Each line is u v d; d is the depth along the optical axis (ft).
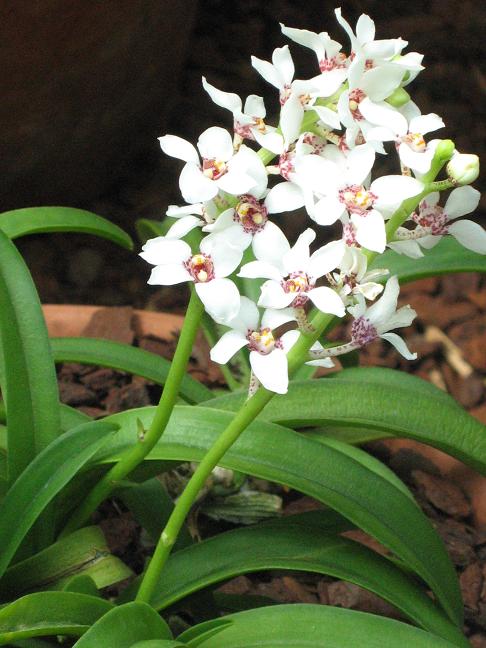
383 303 1.36
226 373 2.44
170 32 2.98
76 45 2.66
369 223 1.32
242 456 1.69
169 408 1.54
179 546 1.87
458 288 3.19
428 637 1.55
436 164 1.32
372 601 2.05
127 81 2.95
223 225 1.35
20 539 1.63
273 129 1.37
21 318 1.77
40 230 2.02
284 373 1.33
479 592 2.11
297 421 1.82
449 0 4.45
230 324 1.35
